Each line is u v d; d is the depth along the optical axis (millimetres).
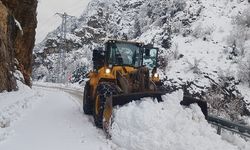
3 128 10273
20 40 28031
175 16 80188
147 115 8875
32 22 29969
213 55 62750
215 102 36625
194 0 82188
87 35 167875
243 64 56312
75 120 12555
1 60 19844
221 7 80000
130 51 12852
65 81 77500
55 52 147625
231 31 67562
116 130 9219
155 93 9883
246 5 79312
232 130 9602
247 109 45312
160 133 8312
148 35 78188
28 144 8555
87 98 13961
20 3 27891
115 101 9773
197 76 55656
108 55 12578
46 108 16000
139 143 8203
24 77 29938
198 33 70000
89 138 9555
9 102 15938
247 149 8914
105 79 11969
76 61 97875
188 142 7941
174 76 56344
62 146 8523
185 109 9953
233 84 54125
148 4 101875
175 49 63844
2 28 20797
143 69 10773
